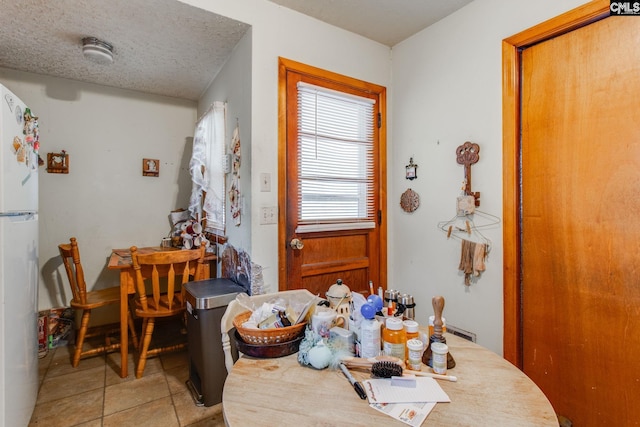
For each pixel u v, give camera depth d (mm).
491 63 1757
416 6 1905
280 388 886
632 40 1291
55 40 1989
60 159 2555
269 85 1895
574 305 1468
